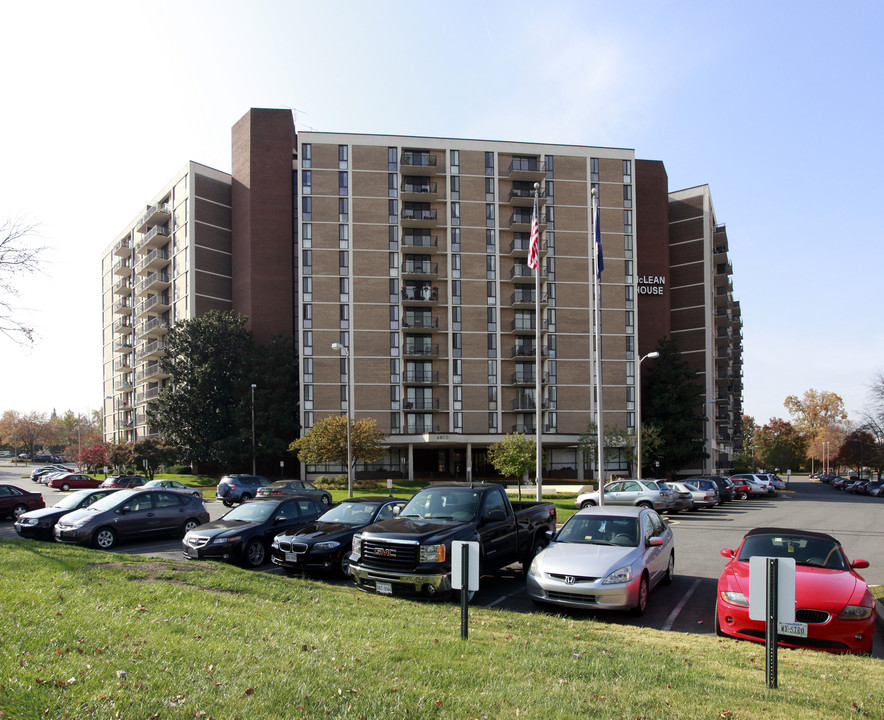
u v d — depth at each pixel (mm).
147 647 5902
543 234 62031
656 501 28062
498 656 6270
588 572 9875
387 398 59000
